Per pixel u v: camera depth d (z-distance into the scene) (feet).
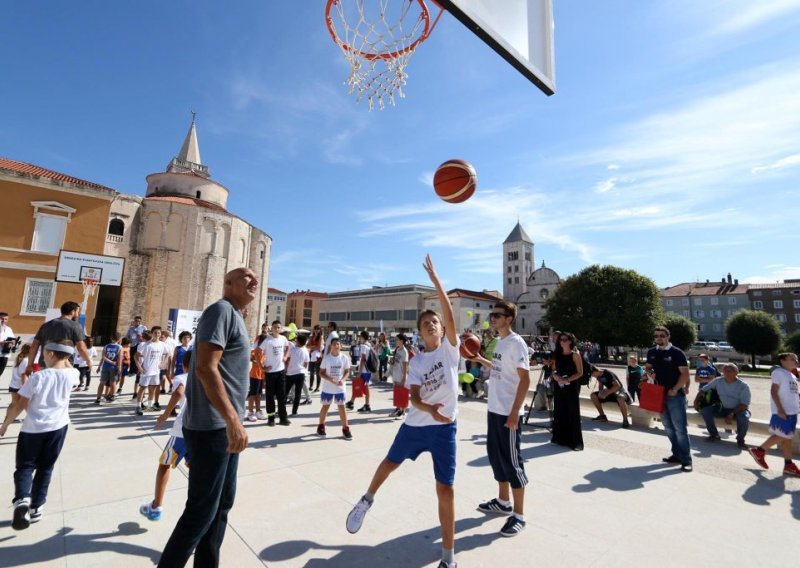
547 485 15.65
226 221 118.21
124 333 101.35
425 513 12.58
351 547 10.44
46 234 76.48
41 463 11.32
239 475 15.48
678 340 151.23
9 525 10.86
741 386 23.71
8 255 72.90
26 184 75.41
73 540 10.21
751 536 11.77
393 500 13.46
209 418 7.68
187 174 125.39
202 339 7.61
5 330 33.58
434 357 10.67
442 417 9.86
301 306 323.98
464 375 21.01
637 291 131.85
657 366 19.34
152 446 18.71
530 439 23.36
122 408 27.89
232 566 9.39
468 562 9.93
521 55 12.01
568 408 21.54
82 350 16.78
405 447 10.38
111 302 106.52
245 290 8.89
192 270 109.19
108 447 18.38
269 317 285.02
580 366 21.48
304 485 14.58
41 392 11.32
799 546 11.23
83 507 12.14
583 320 136.46
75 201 79.66
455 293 225.35
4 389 33.86
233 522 11.57
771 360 161.79
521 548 10.69
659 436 24.77
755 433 24.03
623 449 21.43
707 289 263.08
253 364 26.76
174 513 11.96
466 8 10.39
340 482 14.97
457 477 16.16
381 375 50.90
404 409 28.63
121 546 10.02
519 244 265.13
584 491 15.08
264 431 22.98
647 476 17.07
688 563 10.21
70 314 16.94
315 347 43.24
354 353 52.29
